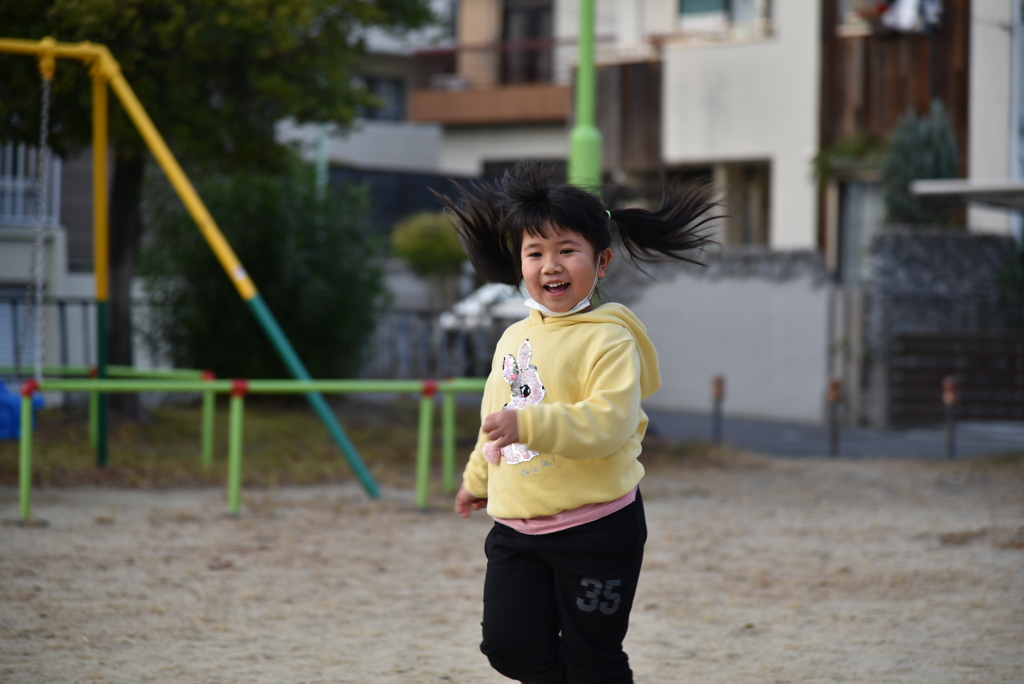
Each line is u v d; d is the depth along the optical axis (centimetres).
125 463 1223
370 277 1847
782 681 545
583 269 397
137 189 1469
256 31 1274
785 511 1105
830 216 2377
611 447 373
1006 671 560
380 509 1058
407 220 3222
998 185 1683
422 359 2569
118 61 1253
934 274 2073
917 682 542
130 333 1473
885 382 2055
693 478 1331
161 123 1308
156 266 1731
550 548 392
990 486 1278
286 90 1331
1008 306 2053
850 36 2342
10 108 1259
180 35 1271
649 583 779
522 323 419
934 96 2266
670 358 2292
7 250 1598
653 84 2575
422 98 3831
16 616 637
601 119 2645
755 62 2448
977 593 739
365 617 668
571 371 392
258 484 1190
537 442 364
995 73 2209
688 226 454
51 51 1069
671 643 618
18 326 1530
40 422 1407
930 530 995
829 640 625
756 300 2184
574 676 401
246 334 1725
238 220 1720
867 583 775
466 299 2895
